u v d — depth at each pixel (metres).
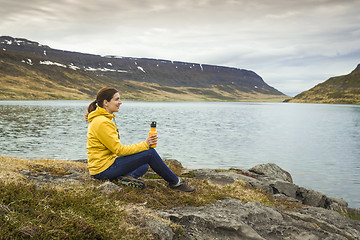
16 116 75.38
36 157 24.16
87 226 3.70
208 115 106.69
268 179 11.38
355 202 15.13
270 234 5.48
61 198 4.51
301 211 7.33
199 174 10.70
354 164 25.47
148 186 6.37
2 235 3.18
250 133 49.53
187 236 4.71
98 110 5.50
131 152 5.52
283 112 144.12
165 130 50.66
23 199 4.12
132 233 4.05
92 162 5.77
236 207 6.27
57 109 120.12
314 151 32.41
